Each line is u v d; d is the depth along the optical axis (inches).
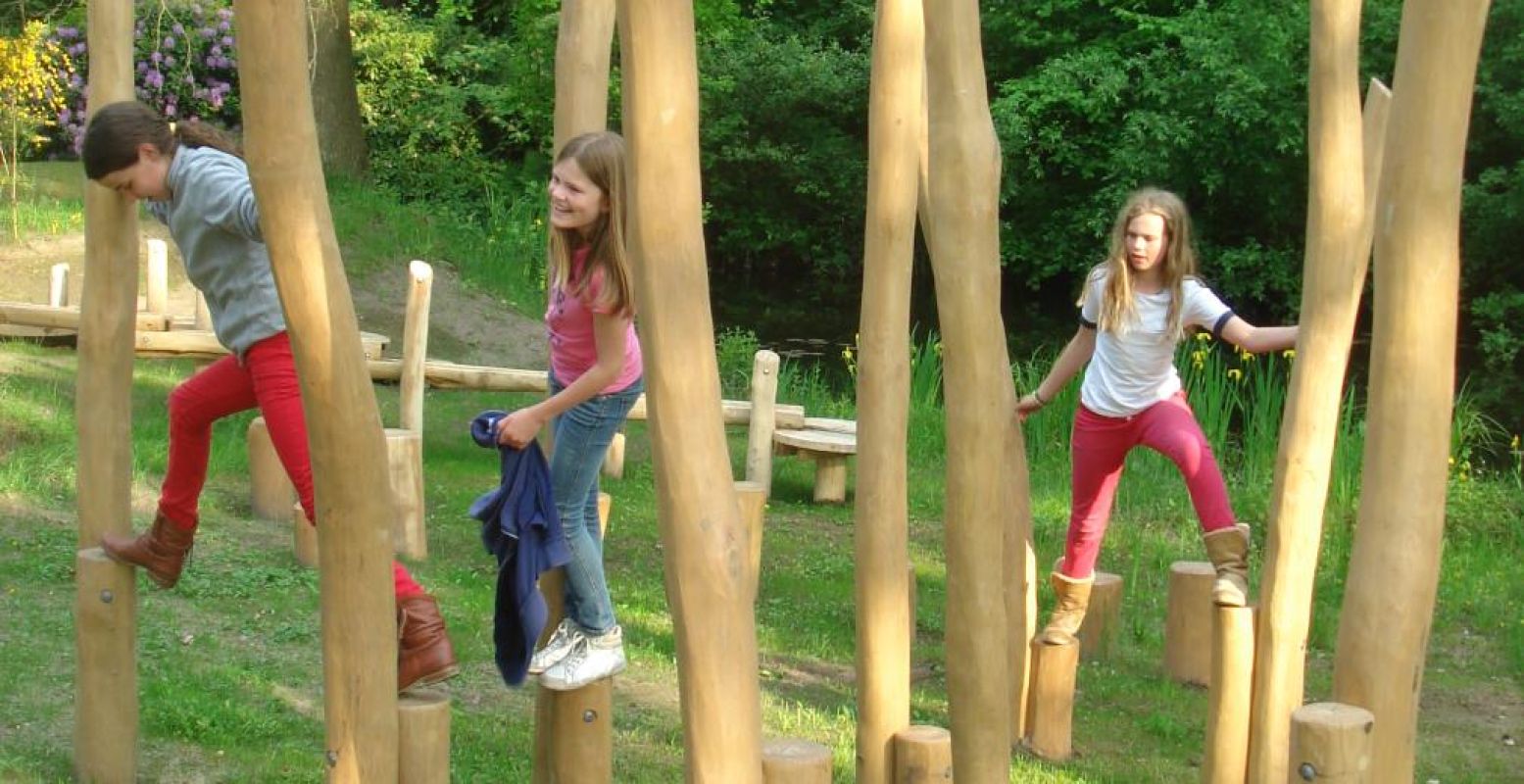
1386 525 124.3
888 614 149.8
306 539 263.3
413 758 133.7
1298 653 171.5
